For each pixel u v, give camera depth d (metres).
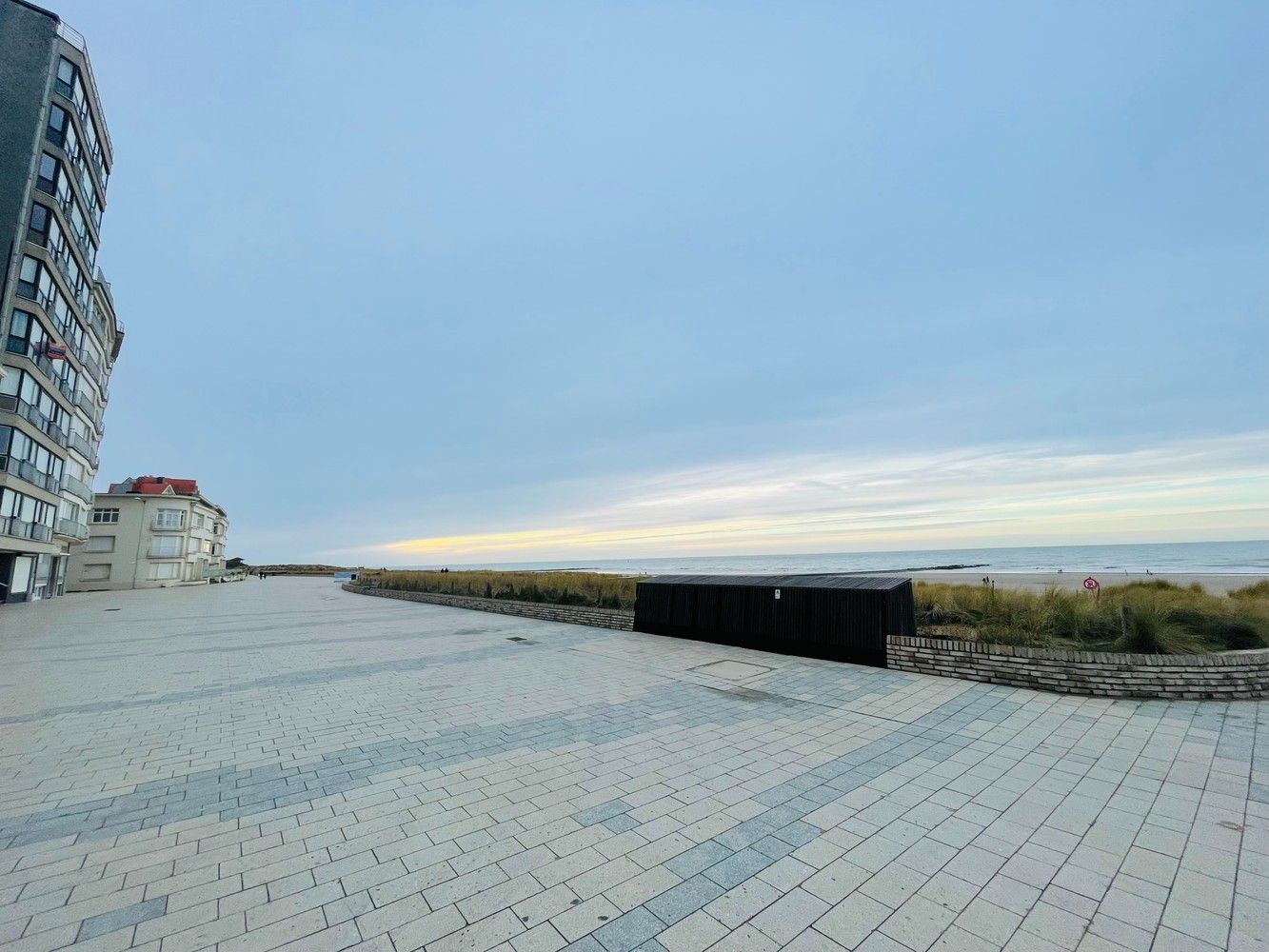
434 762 4.66
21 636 12.66
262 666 8.80
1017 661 7.00
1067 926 2.55
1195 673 6.36
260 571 85.94
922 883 2.90
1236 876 2.94
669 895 2.79
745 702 6.42
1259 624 7.50
